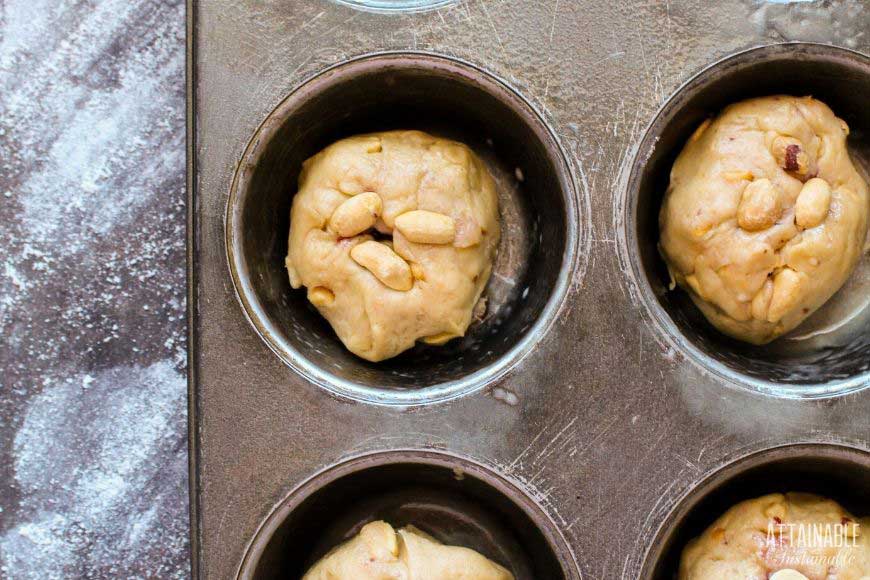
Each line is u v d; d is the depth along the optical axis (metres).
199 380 0.28
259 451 0.28
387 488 0.30
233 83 0.28
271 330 0.28
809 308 0.29
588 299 0.28
